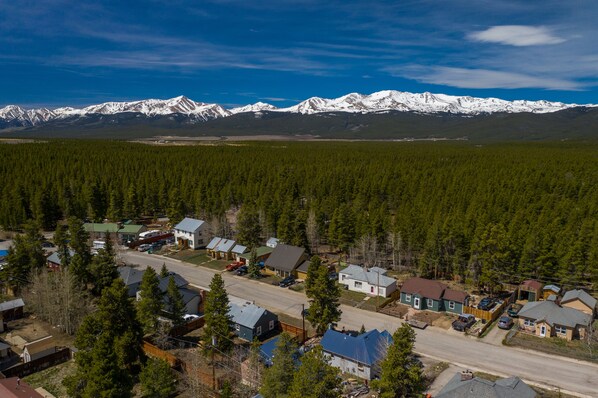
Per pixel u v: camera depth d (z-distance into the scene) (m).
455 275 77.94
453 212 97.19
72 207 115.69
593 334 55.53
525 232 77.00
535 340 54.06
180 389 43.12
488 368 47.38
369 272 72.12
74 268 65.44
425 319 60.56
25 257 70.31
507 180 131.38
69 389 38.91
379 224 88.31
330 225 91.69
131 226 104.69
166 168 159.50
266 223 102.94
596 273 68.19
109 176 141.00
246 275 79.00
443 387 40.44
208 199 118.50
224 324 48.97
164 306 56.28
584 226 78.38
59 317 57.75
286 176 147.12
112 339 45.72
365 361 45.53
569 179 138.88
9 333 56.09
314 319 54.12
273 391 36.91
